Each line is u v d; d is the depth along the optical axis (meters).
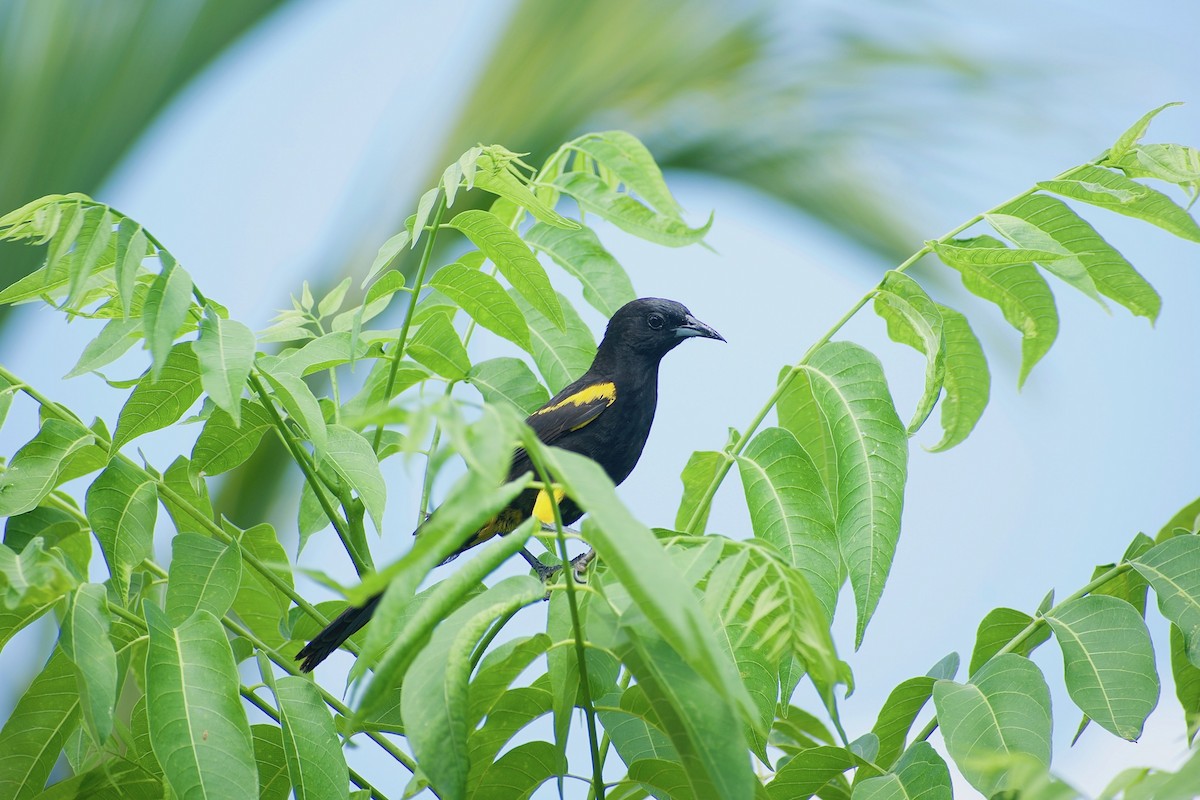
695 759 4.78
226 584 6.29
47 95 12.39
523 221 8.28
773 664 5.65
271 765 6.10
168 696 5.21
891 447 6.45
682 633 3.71
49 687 6.09
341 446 6.32
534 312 8.05
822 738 7.57
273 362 6.83
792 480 6.52
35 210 5.68
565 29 12.55
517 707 5.59
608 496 3.93
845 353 6.80
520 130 12.49
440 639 4.75
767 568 4.86
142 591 6.89
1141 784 4.01
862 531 6.31
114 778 5.99
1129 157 6.93
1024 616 6.25
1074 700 5.77
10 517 6.53
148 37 12.68
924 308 6.88
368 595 3.62
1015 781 4.02
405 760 6.27
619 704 5.36
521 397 7.62
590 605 5.01
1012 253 6.68
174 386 6.36
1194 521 6.81
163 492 6.47
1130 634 5.88
